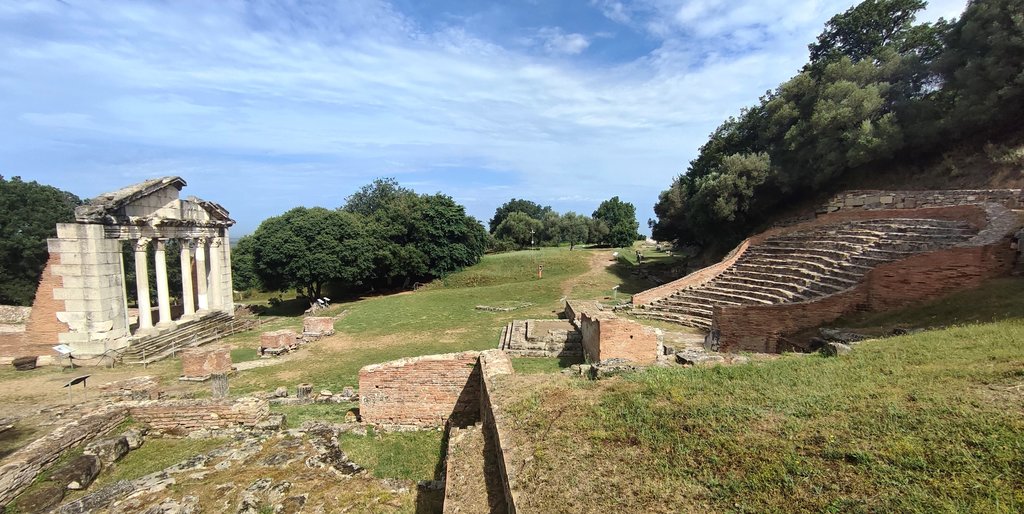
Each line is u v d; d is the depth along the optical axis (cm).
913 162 3319
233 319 3641
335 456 1023
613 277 4688
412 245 5594
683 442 649
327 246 4634
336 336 2891
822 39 4531
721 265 3120
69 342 2441
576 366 1210
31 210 3809
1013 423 575
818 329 1745
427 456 1098
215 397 1453
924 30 3953
